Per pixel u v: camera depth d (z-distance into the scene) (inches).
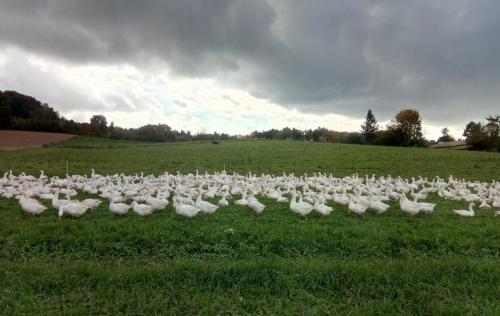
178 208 655.1
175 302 368.5
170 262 465.4
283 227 595.5
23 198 716.7
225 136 5300.2
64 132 4333.2
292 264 443.2
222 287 402.3
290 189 1077.1
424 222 662.5
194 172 1664.6
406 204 724.0
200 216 678.5
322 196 844.6
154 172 1621.6
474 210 815.1
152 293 380.8
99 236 534.3
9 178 1235.9
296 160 2055.9
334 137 5797.2
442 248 534.3
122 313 350.0
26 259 476.1
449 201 949.8
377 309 360.5
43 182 1165.1
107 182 1206.9
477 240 556.7
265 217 682.2
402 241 547.2
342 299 384.8
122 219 639.1
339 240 542.0
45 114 4542.3
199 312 350.6
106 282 398.3
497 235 581.3
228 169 1763.0
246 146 2861.7
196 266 427.8
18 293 375.2
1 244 521.0
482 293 398.0
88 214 685.3
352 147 2787.9
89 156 2065.7
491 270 441.7
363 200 758.5
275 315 353.7
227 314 353.1
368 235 564.7
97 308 354.6
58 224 585.9
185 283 404.2
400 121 4382.4
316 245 530.9
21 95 4643.2
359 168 1812.3
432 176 1606.8
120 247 509.7
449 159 2100.1
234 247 526.3
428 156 2222.0
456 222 670.5
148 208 666.8
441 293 393.7
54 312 343.6
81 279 402.0
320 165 1886.1
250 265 432.8
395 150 2551.7
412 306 371.6
